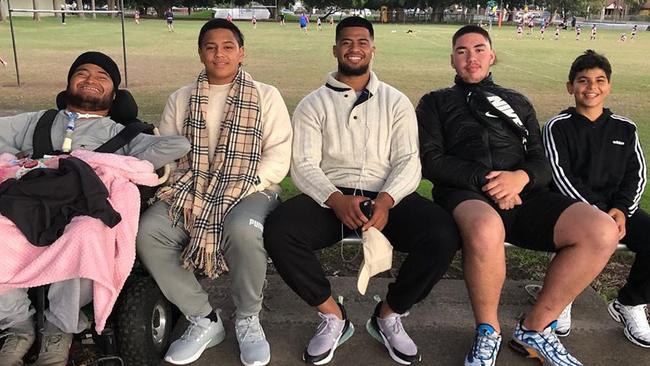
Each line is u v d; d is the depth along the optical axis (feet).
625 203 10.09
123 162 8.74
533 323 9.23
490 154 10.47
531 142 10.73
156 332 9.18
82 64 10.02
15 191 7.72
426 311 10.64
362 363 9.16
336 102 10.34
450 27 177.17
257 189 9.66
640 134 25.73
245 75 10.18
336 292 11.28
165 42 83.76
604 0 268.62
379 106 10.30
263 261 8.95
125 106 10.60
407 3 225.15
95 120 10.09
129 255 8.16
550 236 9.52
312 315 10.49
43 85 38.58
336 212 9.32
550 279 9.20
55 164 8.77
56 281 7.49
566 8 229.25
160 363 9.07
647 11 304.50
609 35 154.51
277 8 215.51
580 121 10.75
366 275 9.23
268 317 10.37
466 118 10.62
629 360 9.35
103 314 7.50
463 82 11.02
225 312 10.53
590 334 10.02
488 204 9.59
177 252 9.04
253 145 9.73
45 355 7.95
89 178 7.93
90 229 7.62
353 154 10.19
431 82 43.83
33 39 82.94
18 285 7.48
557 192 10.63
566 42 113.19
